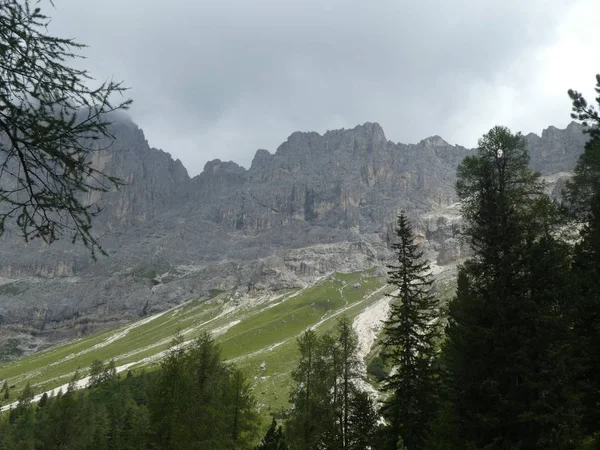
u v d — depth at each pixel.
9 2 9.40
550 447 21.30
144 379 136.12
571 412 22.09
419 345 37.94
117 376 167.50
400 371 37.88
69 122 9.83
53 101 10.04
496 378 25.36
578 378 27.12
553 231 33.22
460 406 26.22
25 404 138.88
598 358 26.48
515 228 28.05
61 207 10.48
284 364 154.38
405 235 40.81
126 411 87.69
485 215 29.27
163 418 37.72
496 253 28.03
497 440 23.42
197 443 37.50
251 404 51.56
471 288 29.17
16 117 9.44
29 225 10.47
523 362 24.31
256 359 162.88
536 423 23.53
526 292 27.11
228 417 45.56
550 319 23.95
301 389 46.28
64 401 60.44
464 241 33.34
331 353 45.78
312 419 42.94
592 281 26.45
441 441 29.11
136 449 38.16
